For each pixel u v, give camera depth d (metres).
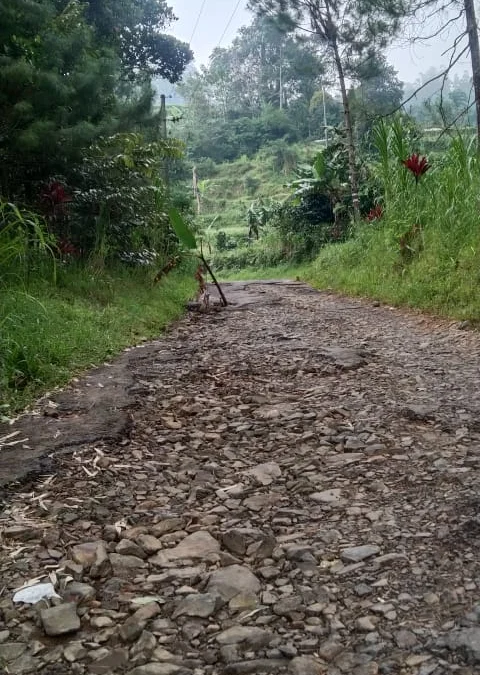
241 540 2.22
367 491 2.62
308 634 1.69
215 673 1.55
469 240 7.99
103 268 8.82
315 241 22.75
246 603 1.85
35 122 7.39
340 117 52.25
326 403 3.92
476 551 2.05
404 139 11.41
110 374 4.84
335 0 13.95
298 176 23.42
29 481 2.80
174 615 1.80
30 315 5.26
